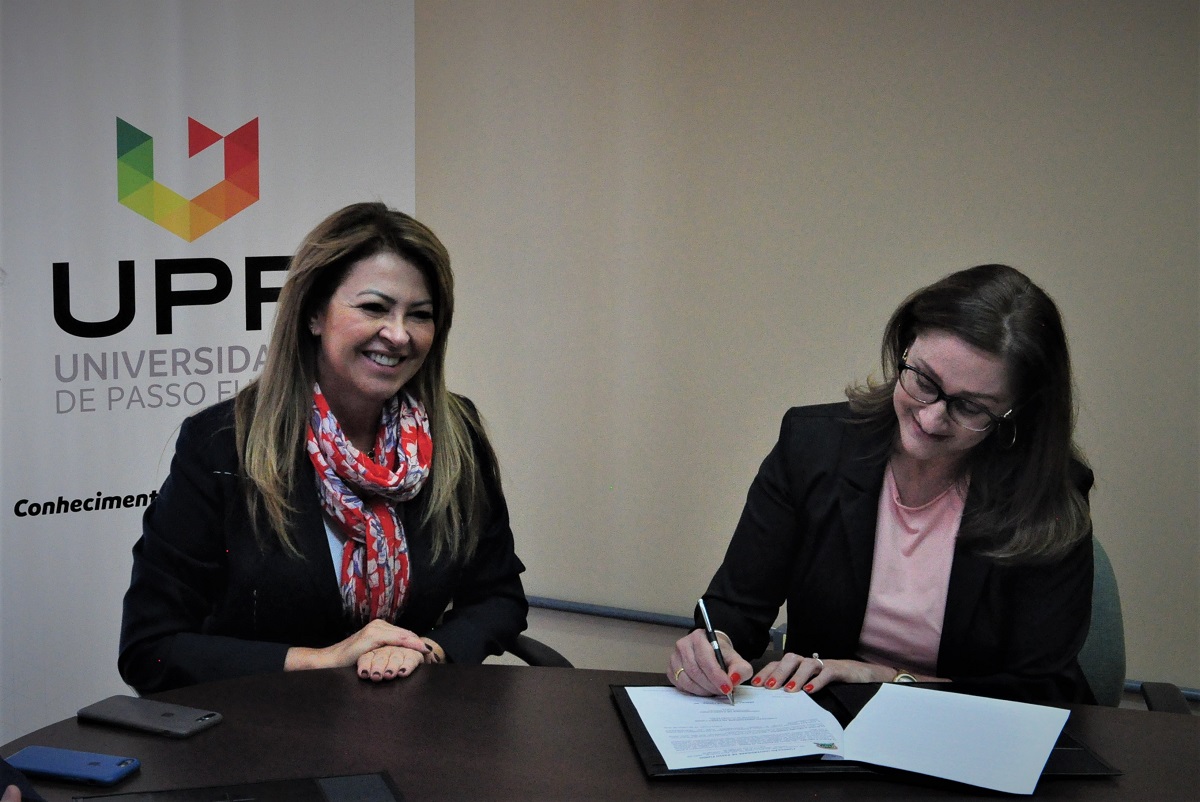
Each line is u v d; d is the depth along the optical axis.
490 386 2.79
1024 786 1.06
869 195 2.31
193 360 2.29
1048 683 1.48
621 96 2.56
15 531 2.23
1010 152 2.18
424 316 1.72
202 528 1.68
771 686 1.38
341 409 1.77
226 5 2.28
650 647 2.65
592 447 2.67
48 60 2.19
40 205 2.20
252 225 2.32
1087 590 1.58
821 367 2.39
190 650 1.54
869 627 1.69
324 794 1.01
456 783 1.06
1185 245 2.05
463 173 2.78
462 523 1.80
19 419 2.22
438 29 2.77
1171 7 2.03
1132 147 2.08
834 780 1.10
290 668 1.50
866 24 2.29
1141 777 1.11
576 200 2.64
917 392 1.54
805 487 1.74
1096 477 2.16
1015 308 1.49
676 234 2.53
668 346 2.56
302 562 1.66
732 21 2.42
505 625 1.77
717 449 2.52
